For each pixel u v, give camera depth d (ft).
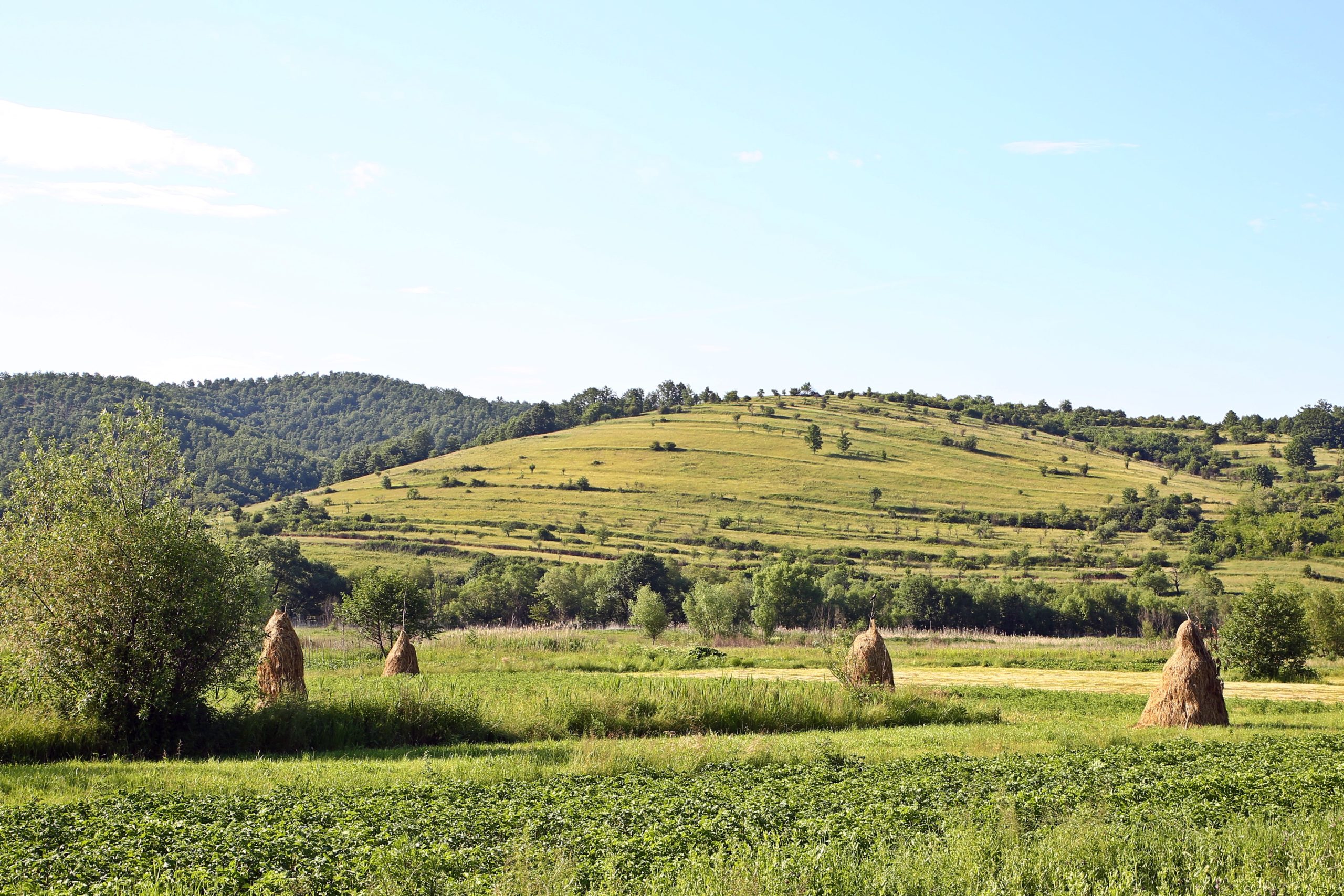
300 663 94.89
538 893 34.50
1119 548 462.19
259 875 38.32
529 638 186.80
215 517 82.33
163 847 41.47
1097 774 58.75
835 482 591.37
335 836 43.29
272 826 44.57
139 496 80.23
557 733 84.99
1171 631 318.86
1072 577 404.57
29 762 65.82
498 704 89.56
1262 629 147.33
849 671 110.11
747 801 51.47
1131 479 622.95
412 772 62.75
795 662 160.04
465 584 350.02
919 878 35.65
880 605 332.19
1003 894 34.06
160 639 72.74
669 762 66.59
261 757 70.90
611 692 93.97
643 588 240.32
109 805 49.67
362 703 82.02
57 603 72.79
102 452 80.48
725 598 240.53
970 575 405.80
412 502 556.51
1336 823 41.68
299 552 320.70
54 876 37.29
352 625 197.36
